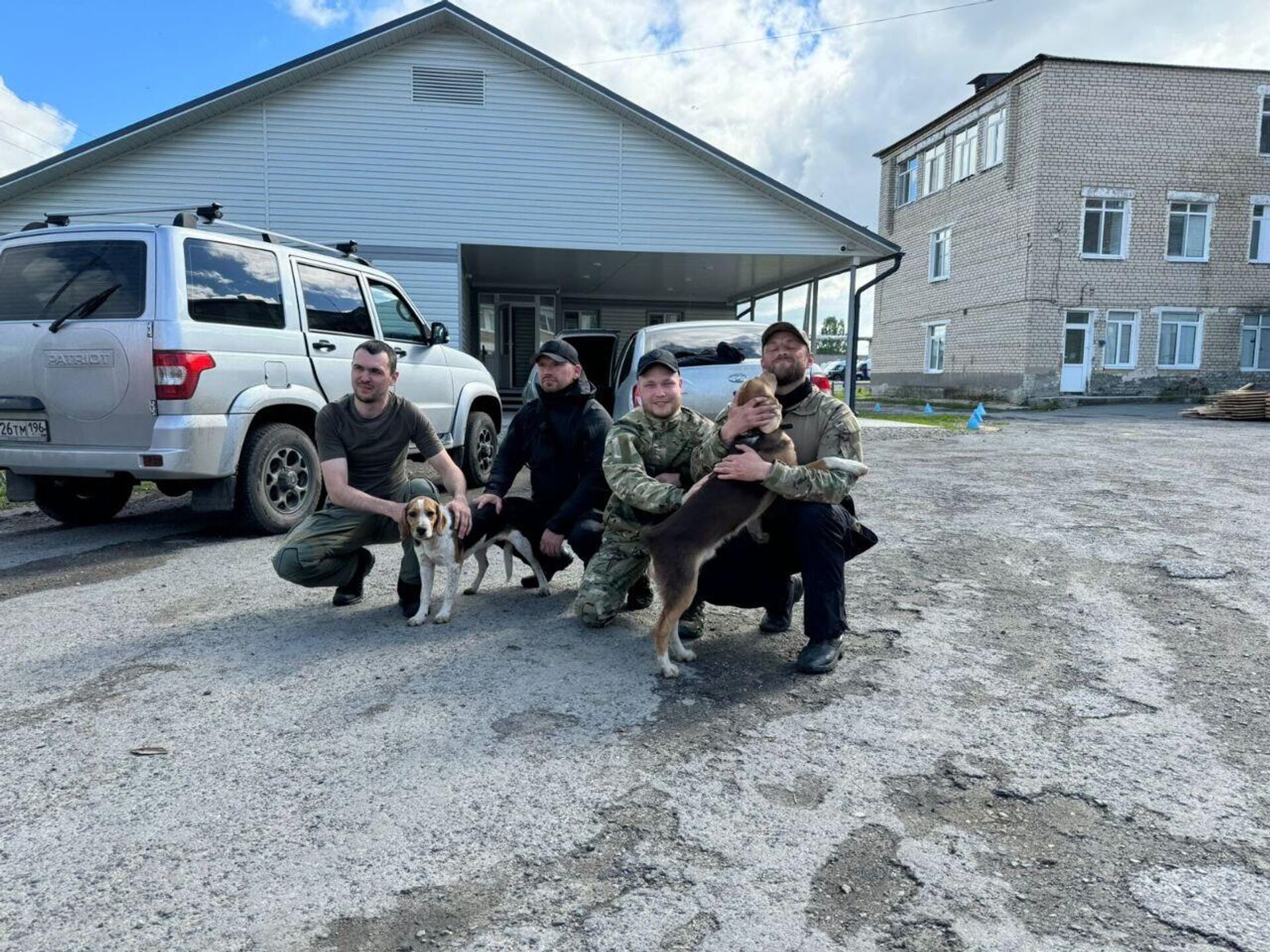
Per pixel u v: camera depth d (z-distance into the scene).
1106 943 1.66
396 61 12.62
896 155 28.20
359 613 3.93
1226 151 21.64
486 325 19.81
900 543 5.23
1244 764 2.41
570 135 13.09
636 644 3.46
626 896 1.83
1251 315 22.59
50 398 4.94
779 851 1.99
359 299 6.43
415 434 4.03
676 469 3.62
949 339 25.39
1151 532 5.47
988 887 1.85
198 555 5.09
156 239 4.84
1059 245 21.34
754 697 2.91
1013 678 3.07
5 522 6.32
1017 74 21.47
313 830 2.09
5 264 5.14
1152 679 3.06
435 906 1.80
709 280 18.47
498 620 3.80
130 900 1.81
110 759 2.45
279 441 5.52
